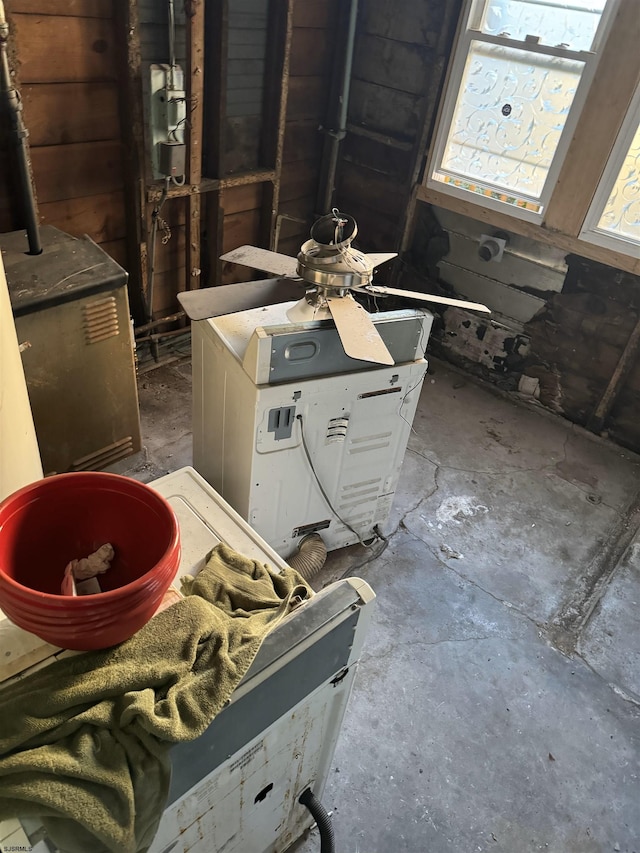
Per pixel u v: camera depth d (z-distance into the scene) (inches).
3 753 33.9
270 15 117.6
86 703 36.1
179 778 38.9
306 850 65.4
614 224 114.3
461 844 67.4
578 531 108.5
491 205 127.0
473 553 102.1
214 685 37.9
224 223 134.0
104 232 115.9
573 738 78.2
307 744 52.7
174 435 116.9
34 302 81.0
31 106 95.3
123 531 41.6
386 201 145.4
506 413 136.6
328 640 44.3
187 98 111.3
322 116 141.3
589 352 127.1
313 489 86.2
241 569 53.3
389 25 128.0
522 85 115.6
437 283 145.6
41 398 89.2
